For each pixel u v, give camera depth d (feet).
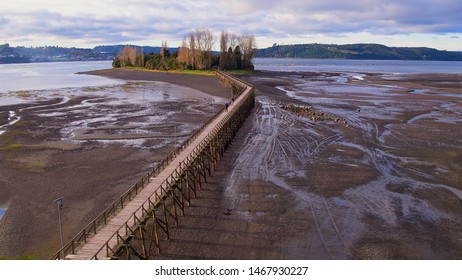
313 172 108.27
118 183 101.04
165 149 132.57
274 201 89.30
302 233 75.00
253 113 199.21
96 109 212.84
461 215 83.15
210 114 197.26
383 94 277.44
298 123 172.86
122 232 62.13
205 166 103.81
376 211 84.58
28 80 423.23
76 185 99.71
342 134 151.84
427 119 182.80
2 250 70.69
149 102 239.30
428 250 69.82
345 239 72.95
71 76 488.85
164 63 513.45
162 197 72.54
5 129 162.09
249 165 114.73
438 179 103.50
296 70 593.42
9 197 93.04
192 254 67.87
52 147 134.00
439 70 641.40
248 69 501.15
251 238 73.15
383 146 135.23
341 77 440.86
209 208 85.87
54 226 78.89
